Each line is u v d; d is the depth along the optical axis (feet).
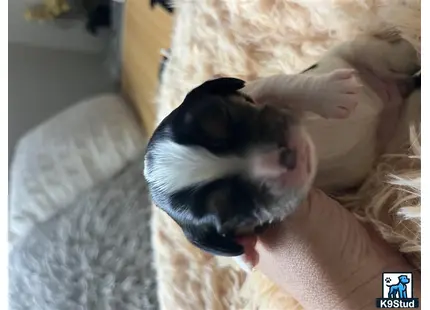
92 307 1.01
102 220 1.08
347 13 0.53
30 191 1.15
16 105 1.31
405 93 0.51
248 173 0.42
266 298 0.59
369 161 0.50
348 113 0.46
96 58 1.34
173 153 0.45
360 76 0.51
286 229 0.46
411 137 0.46
